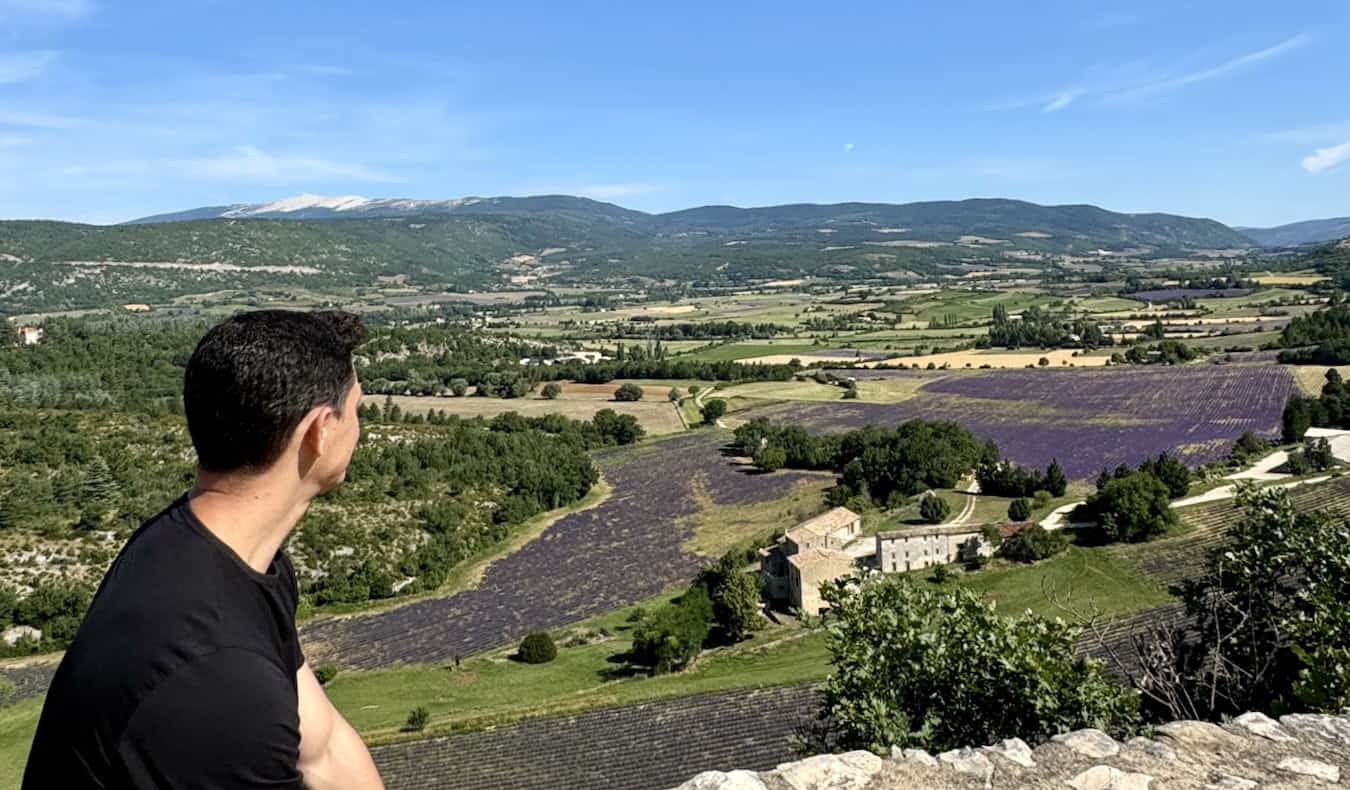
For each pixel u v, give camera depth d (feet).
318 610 204.33
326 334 9.47
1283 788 18.83
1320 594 33.19
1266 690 34.24
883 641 33.78
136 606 7.70
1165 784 18.90
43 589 179.42
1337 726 22.00
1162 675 33.88
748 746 120.88
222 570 8.27
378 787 10.47
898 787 18.24
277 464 8.71
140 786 7.22
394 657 177.78
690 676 151.02
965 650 32.50
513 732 129.39
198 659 7.52
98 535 196.65
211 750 7.36
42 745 7.61
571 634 183.83
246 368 8.36
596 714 133.28
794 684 136.67
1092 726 30.60
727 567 186.60
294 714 8.08
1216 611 35.55
